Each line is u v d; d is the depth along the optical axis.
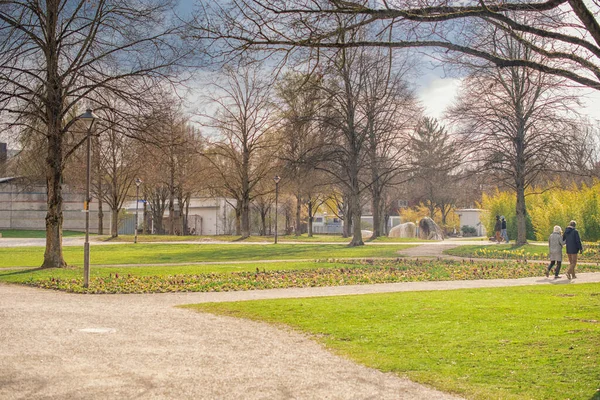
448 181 41.72
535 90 35.84
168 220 78.75
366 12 8.53
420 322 11.57
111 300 15.34
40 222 73.06
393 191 71.38
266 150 54.62
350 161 42.75
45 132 24.73
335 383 7.23
